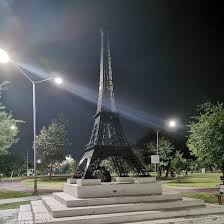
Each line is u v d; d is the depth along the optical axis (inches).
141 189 550.9
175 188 1155.9
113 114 650.8
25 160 3791.8
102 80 674.8
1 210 685.9
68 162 3134.8
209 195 832.9
